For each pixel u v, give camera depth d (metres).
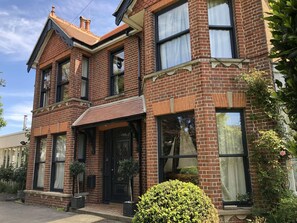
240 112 6.50
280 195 5.46
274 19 2.94
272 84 6.19
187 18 7.35
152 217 4.21
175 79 6.98
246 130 6.31
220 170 6.23
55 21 11.55
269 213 5.37
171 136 6.98
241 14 7.02
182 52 7.29
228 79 6.50
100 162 10.03
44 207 9.78
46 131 11.06
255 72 6.20
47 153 10.73
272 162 5.62
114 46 10.57
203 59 6.54
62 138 10.62
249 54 6.72
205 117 6.23
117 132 9.95
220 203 5.78
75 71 10.52
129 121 8.27
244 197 6.01
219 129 6.42
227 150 6.34
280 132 5.79
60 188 10.09
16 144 15.88
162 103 7.12
